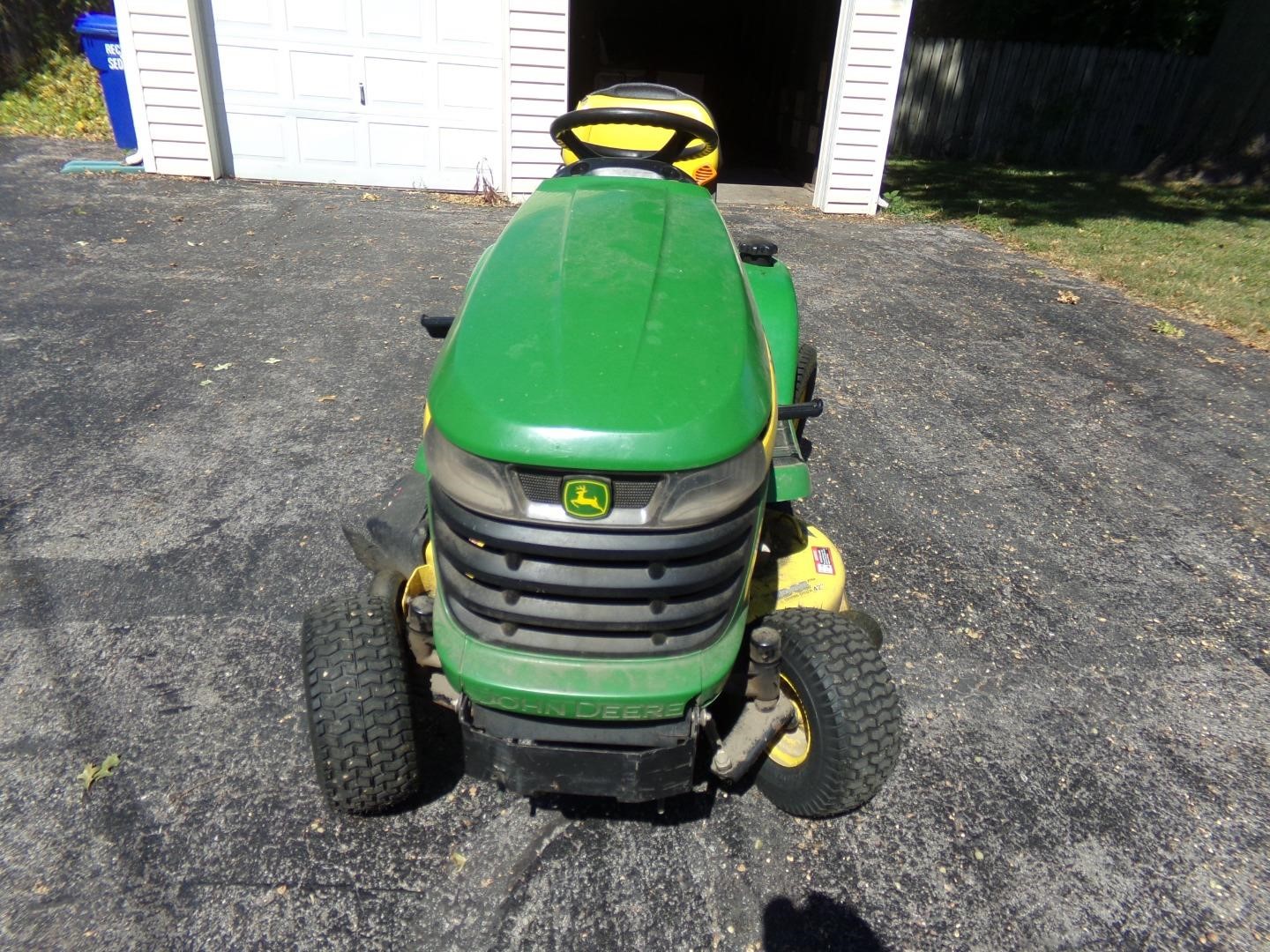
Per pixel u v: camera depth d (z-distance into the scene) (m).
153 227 7.89
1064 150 16.73
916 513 4.31
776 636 2.33
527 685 2.02
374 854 2.47
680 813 2.66
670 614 2.04
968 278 8.25
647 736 2.11
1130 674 3.37
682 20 15.41
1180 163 14.70
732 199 11.30
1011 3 19.16
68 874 2.36
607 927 2.31
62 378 5.04
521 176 9.99
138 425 4.61
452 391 2.04
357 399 5.04
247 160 9.84
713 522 2.02
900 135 17.17
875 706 2.34
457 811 2.62
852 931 2.35
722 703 2.71
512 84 9.56
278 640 3.22
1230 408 5.70
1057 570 3.96
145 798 2.59
